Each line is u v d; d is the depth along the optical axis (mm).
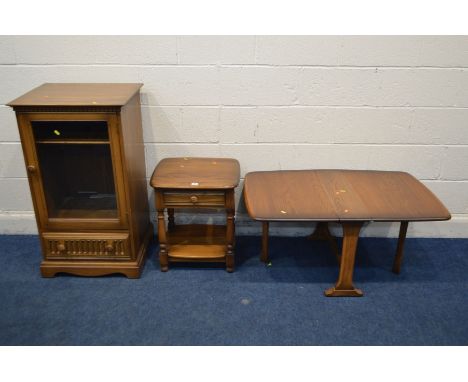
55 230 2264
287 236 2748
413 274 2420
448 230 2721
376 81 2393
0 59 2346
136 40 2312
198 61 2357
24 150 2070
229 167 2367
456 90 2400
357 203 2084
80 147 2314
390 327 2033
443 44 2303
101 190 2449
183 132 2518
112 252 2303
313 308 2148
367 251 2623
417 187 2264
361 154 2566
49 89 2223
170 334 1977
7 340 1932
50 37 2305
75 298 2193
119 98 2051
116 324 2029
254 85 2406
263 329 2012
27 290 2248
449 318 2094
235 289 2275
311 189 2227
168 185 2164
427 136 2512
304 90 2418
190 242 2508
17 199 2693
